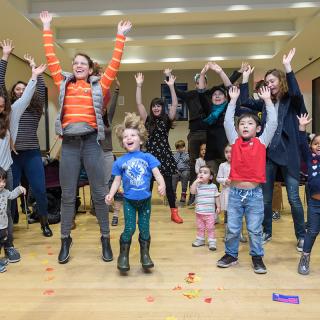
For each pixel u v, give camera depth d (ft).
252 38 21.75
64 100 7.95
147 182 7.53
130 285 7.02
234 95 8.46
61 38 21.56
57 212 12.64
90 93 8.00
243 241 9.84
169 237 10.44
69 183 8.21
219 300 6.34
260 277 7.35
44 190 10.57
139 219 7.66
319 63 25.79
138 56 25.46
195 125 14.23
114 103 12.15
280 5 17.26
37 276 7.52
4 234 8.14
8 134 8.65
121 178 7.70
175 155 16.88
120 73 30.81
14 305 6.24
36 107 10.28
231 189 7.94
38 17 17.37
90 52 25.02
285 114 8.77
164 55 25.36
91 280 7.28
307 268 7.47
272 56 24.76
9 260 8.37
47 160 13.33
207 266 8.01
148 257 7.58
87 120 7.94
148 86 30.86
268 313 5.87
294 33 20.61
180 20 19.27
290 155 8.80
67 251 8.37
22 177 12.09
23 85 10.16
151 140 12.48
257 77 28.86
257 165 7.56
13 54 21.88
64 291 6.78
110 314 5.89
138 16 18.22
